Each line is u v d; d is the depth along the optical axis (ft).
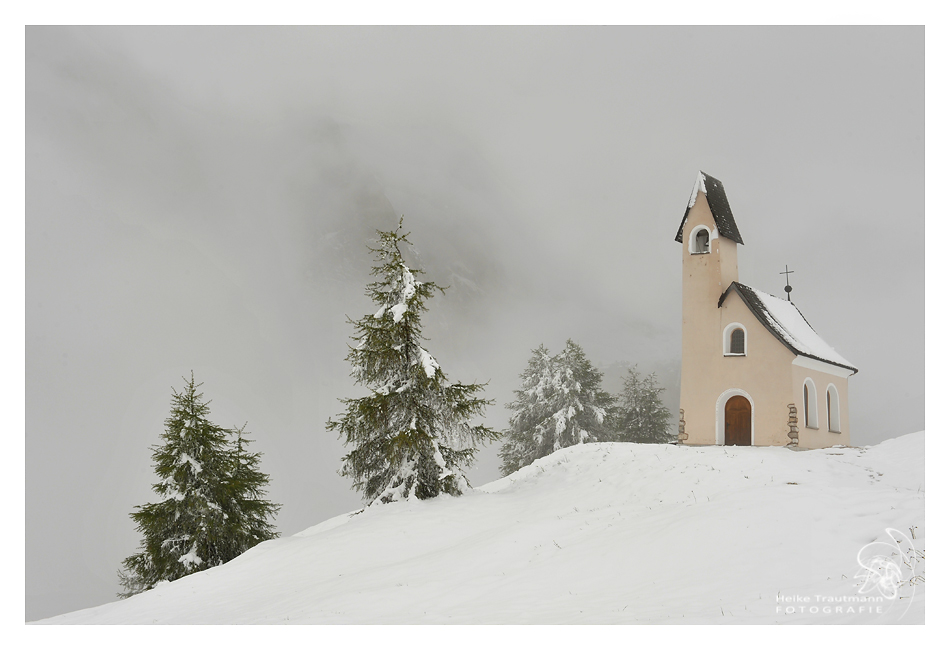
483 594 41.06
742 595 33.71
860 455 68.74
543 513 59.82
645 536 44.93
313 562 55.01
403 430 68.39
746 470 62.95
